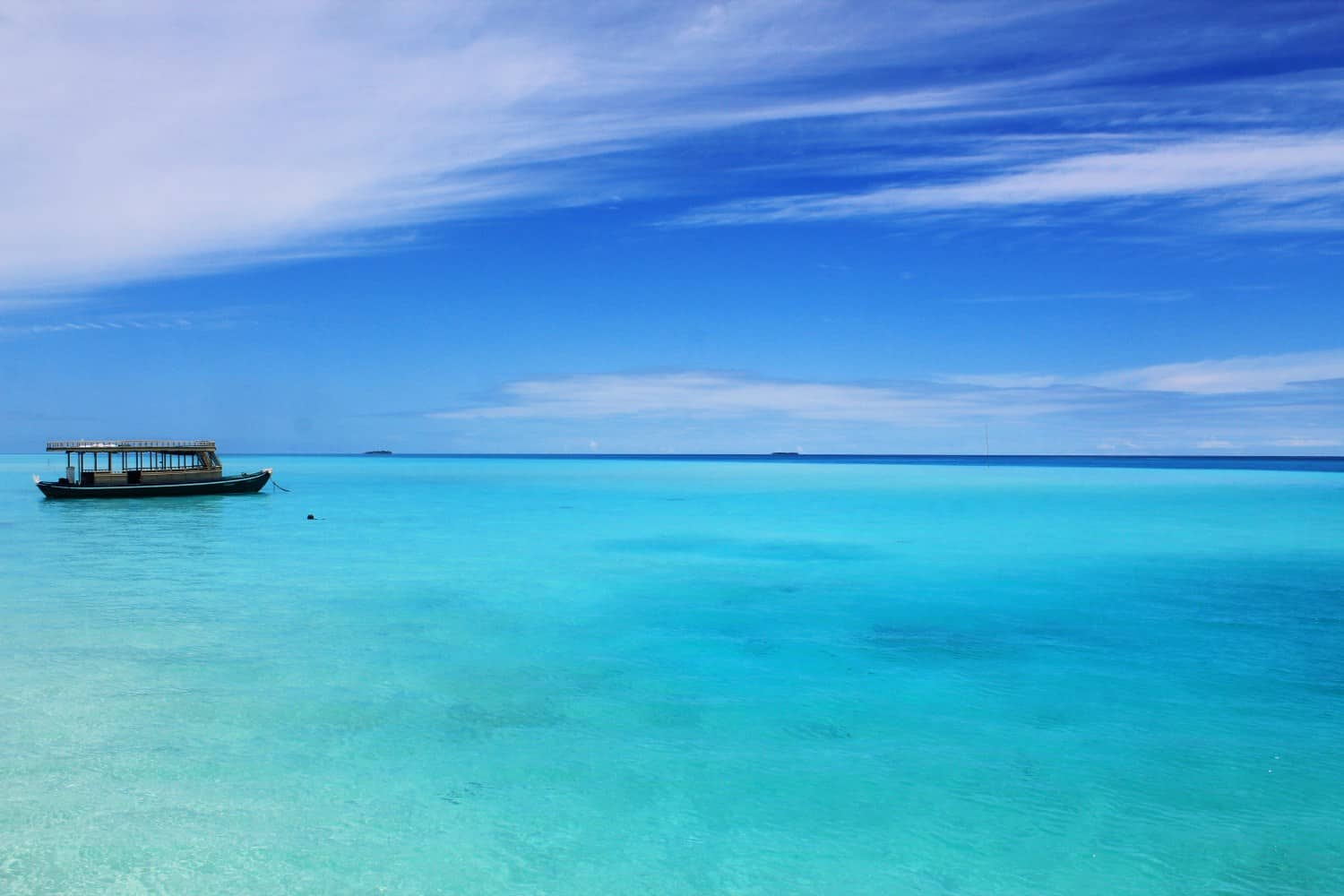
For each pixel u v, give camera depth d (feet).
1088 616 59.47
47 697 41.11
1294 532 108.68
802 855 26.68
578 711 39.60
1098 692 42.42
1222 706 40.22
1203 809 29.53
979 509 149.28
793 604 64.28
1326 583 71.92
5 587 70.54
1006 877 25.35
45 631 54.70
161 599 65.62
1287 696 41.68
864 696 41.68
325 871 25.54
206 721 37.96
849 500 176.76
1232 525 117.80
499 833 27.89
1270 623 57.47
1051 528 115.96
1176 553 90.22
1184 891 24.63
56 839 27.35
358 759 33.81
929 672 45.83
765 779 32.09
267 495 188.55
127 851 26.58
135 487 163.02
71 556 89.61
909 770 32.86
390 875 25.35
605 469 467.93
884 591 68.64
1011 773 32.58
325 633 54.60
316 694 41.78
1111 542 99.50
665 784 31.55
